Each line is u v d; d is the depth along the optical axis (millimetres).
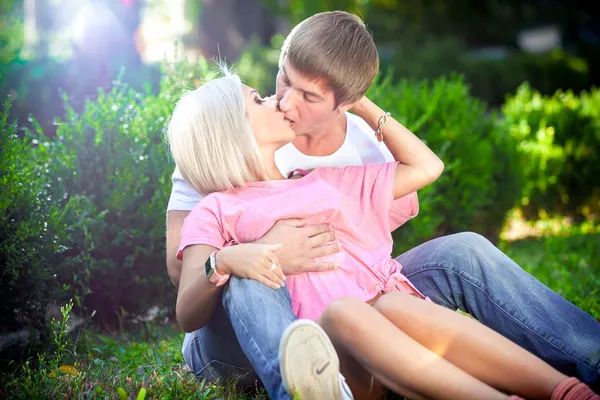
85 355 3910
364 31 3398
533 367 2736
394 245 5469
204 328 3303
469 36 27484
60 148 4652
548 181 8492
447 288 3359
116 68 9008
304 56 3221
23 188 4008
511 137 7465
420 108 6375
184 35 18625
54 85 8273
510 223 8117
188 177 3246
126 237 4512
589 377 3061
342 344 2795
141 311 4664
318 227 3148
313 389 2578
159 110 4848
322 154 3686
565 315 3135
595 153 8547
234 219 3148
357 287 3148
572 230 7887
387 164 3459
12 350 3783
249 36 22141
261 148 3297
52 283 4125
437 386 2660
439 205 6402
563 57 20203
